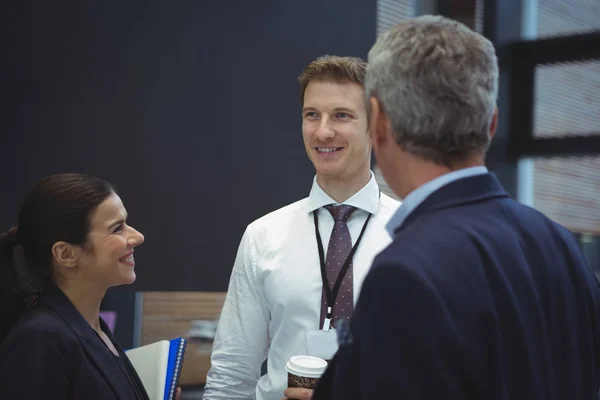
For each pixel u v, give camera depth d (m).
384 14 5.05
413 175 1.03
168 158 3.53
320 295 1.79
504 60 5.79
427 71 0.97
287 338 1.80
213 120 3.69
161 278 3.49
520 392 0.91
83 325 1.47
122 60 3.38
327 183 1.87
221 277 3.72
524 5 6.00
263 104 3.89
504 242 0.97
